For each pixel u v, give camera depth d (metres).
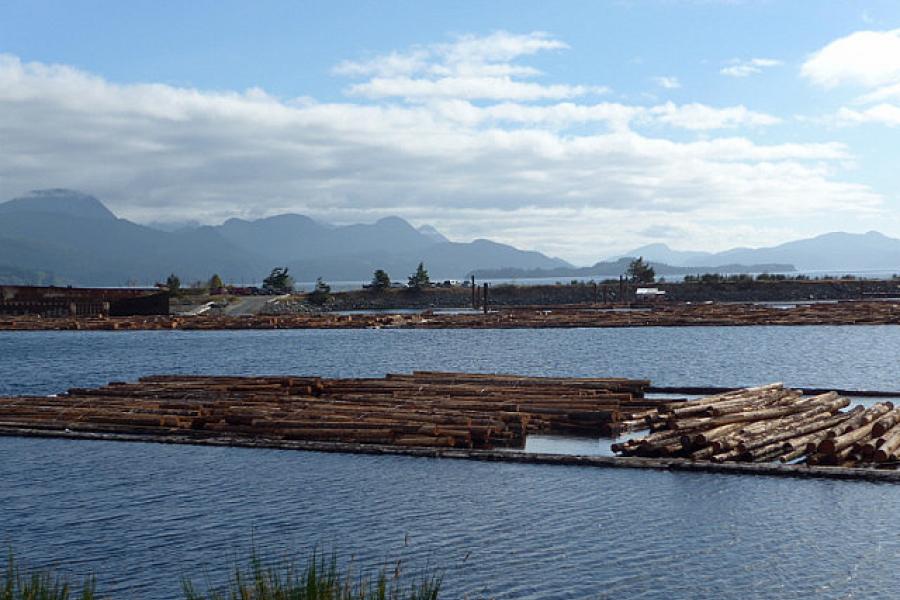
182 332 85.50
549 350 59.97
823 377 42.19
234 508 18.02
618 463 20.80
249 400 29.17
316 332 82.69
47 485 20.19
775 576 13.71
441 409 26.66
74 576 14.08
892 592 13.00
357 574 13.99
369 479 20.25
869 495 17.89
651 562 14.43
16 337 79.50
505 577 13.85
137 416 26.89
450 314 101.75
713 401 24.97
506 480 19.89
